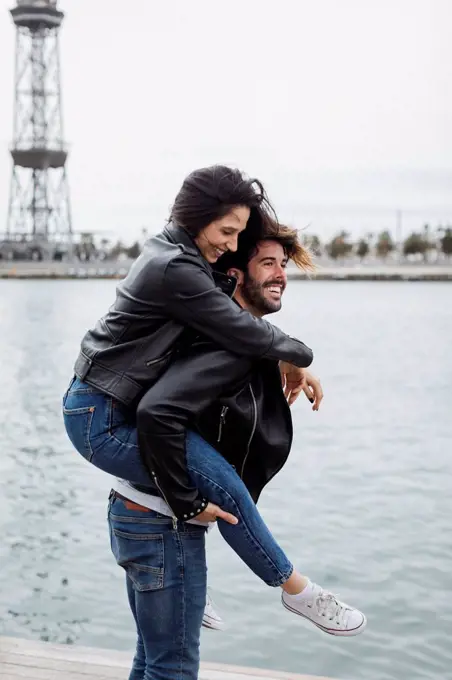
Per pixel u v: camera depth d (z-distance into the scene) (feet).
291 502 31.68
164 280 7.69
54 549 26.99
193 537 8.09
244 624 21.02
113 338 7.86
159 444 7.55
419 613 21.54
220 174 7.91
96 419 7.84
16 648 11.64
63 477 36.94
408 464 38.73
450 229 522.88
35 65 397.39
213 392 7.76
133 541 8.14
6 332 135.03
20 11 388.16
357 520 29.32
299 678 11.10
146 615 8.20
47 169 411.13
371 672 18.75
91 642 20.45
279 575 7.97
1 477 37.06
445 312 187.93
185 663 8.28
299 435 46.11
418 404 58.49
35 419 54.39
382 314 179.11
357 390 65.87
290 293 302.45
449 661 19.19
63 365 88.99
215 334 7.80
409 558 25.40
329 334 126.21
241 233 8.52
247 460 8.20
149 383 7.84
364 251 540.11
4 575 24.68
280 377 8.39
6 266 469.16
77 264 474.08
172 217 8.16
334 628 8.11
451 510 30.53
